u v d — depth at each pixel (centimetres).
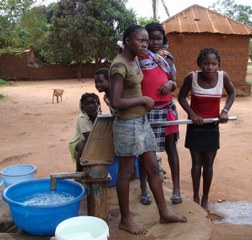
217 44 1402
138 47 261
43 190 333
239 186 497
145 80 318
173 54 1377
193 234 288
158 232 293
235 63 1436
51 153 652
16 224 298
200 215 324
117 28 2388
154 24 324
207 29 1374
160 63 322
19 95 1572
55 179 301
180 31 1348
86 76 2661
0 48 1738
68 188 329
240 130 834
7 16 1282
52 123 927
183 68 1388
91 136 297
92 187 309
